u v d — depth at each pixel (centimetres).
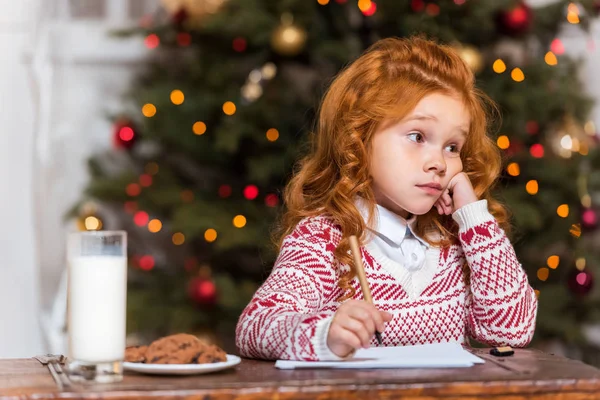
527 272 329
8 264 348
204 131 308
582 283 300
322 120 155
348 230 141
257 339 121
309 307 132
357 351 121
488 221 144
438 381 99
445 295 146
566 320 325
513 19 291
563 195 321
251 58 312
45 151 345
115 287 105
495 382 99
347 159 144
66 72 347
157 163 332
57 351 340
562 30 339
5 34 345
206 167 334
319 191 154
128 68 349
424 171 139
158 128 308
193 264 319
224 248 292
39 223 345
